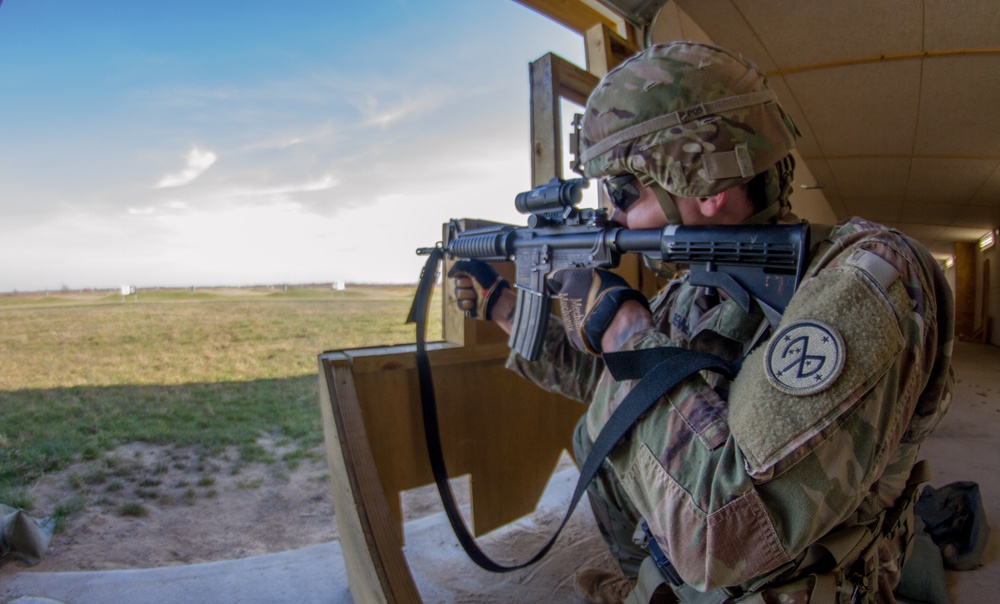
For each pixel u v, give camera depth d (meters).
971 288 13.04
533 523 2.24
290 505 2.60
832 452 0.74
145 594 1.76
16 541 1.95
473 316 1.52
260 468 2.94
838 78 4.07
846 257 0.82
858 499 0.77
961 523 2.01
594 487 1.51
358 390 1.57
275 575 1.87
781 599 0.88
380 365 1.59
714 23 3.57
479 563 1.49
